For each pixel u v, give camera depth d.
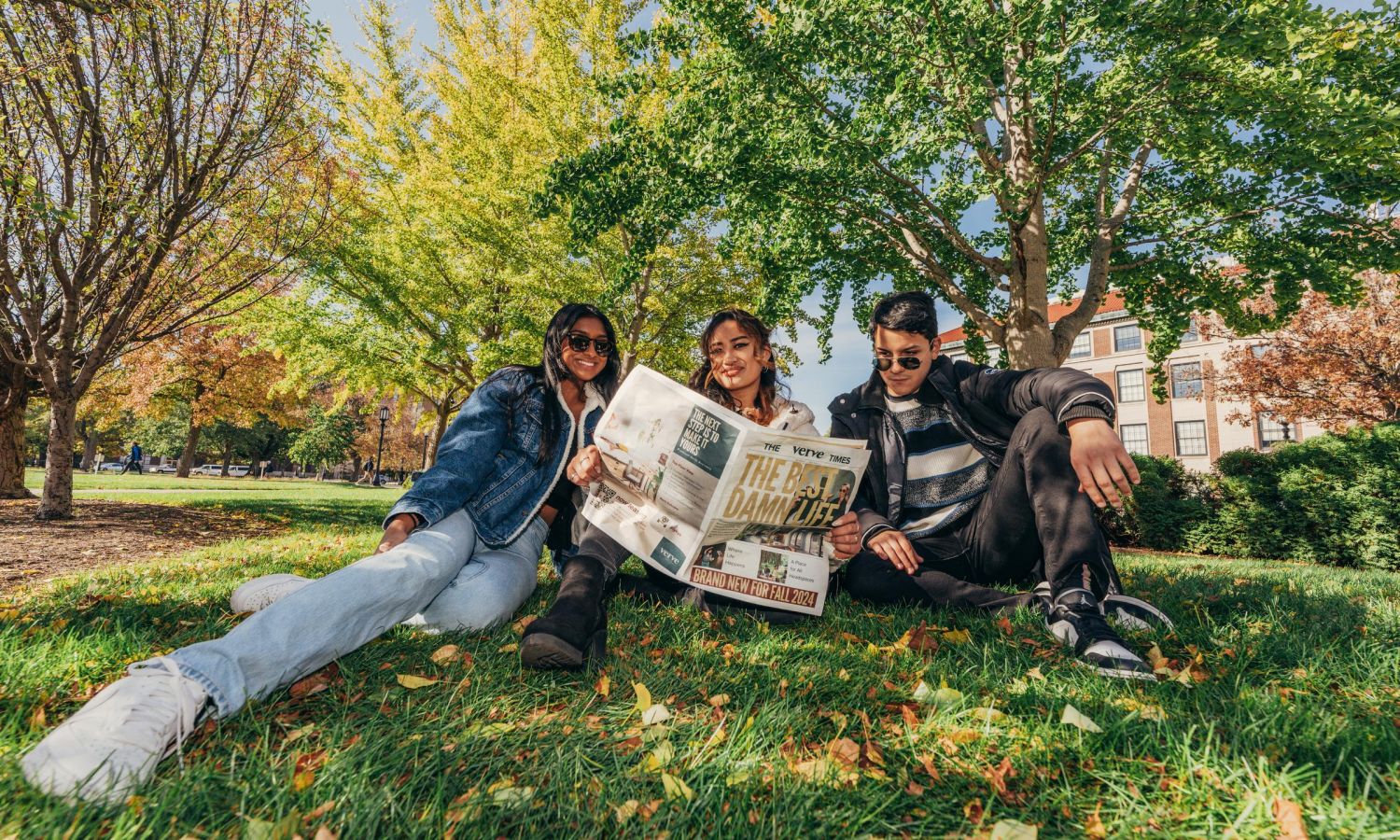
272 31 6.64
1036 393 1.85
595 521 1.86
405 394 15.41
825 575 1.98
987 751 1.16
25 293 6.61
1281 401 14.95
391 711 1.24
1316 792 0.95
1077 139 8.38
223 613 2.00
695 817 0.91
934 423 2.28
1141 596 2.67
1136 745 1.16
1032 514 2.00
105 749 0.89
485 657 1.56
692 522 1.81
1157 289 9.57
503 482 1.98
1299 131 6.30
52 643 1.62
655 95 9.89
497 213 10.95
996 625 2.00
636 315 11.26
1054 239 10.59
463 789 0.97
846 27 6.40
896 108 6.97
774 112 7.14
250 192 7.33
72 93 5.91
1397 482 7.01
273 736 1.12
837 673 1.53
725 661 1.63
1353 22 5.84
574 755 1.06
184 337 18.12
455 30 12.20
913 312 2.14
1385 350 12.60
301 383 14.60
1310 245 7.93
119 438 44.09
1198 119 6.59
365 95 12.38
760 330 2.18
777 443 1.73
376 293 10.97
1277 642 1.79
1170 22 5.80
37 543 5.39
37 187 5.54
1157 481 9.17
